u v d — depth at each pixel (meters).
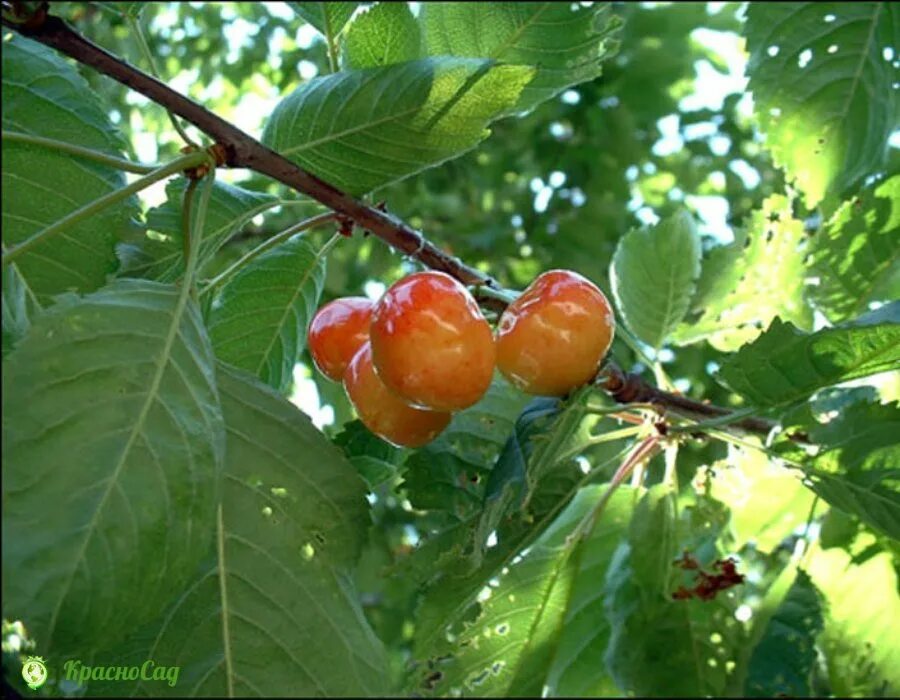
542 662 0.32
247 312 0.31
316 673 0.21
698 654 0.33
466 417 0.31
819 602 0.32
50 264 0.23
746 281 0.35
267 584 0.22
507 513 0.23
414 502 0.30
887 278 0.33
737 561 0.35
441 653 0.31
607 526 0.35
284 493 0.22
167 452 0.19
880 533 0.28
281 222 0.71
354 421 0.31
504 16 0.30
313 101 0.25
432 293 0.22
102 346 0.19
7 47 0.23
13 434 0.18
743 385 0.26
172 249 0.27
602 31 0.30
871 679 0.32
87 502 0.18
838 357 0.24
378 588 0.78
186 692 0.21
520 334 0.23
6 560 0.17
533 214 0.78
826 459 0.26
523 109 0.32
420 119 0.25
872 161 0.38
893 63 0.38
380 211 0.27
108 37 0.81
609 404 0.39
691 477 0.35
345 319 0.26
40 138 0.22
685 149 0.83
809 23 0.38
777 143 0.39
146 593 0.18
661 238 0.34
